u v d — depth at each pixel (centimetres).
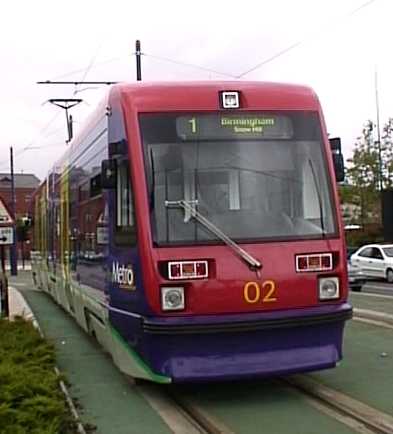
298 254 855
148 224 838
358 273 2762
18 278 4819
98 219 1070
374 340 1342
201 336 812
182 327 805
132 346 880
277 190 878
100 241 1050
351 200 4859
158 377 820
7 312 1691
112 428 784
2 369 850
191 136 873
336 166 938
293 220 873
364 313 1797
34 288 3183
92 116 1166
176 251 830
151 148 862
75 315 1460
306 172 895
